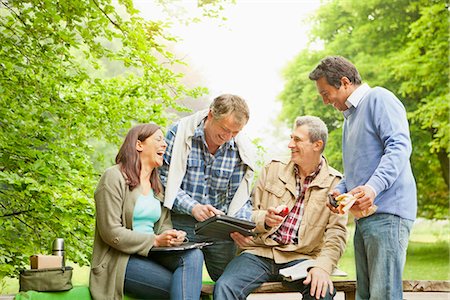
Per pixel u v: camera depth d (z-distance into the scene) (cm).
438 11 1423
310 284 315
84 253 507
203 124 334
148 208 312
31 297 288
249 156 336
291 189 334
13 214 508
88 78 524
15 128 501
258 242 330
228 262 345
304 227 328
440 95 1420
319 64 321
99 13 490
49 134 505
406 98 1534
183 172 329
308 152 329
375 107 306
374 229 302
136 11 509
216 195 338
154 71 527
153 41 531
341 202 285
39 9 507
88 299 299
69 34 495
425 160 1505
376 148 307
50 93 508
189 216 336
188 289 298
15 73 507
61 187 490
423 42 1445
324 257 318
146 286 303
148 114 543
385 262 300
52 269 294
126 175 310
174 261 306
